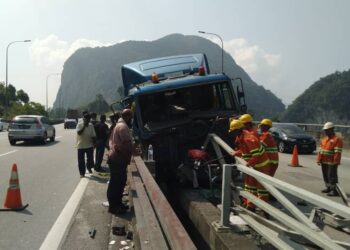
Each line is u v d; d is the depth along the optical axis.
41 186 11.53
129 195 9.23
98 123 14.01
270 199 9.31
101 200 9.70
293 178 13.80
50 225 7.63
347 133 26.53
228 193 5.76
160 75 11.88
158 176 9.67
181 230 4.26
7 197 8.87
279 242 4.50
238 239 5.35
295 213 4.21
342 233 7.14
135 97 9.92
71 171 14.52
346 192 11.59
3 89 110.81
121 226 7.23
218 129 9.43
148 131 9.62
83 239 6.84
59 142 29.16
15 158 18.58
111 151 8.46
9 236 6.98
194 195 8.05
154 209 5.59
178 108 9.72
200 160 8.63
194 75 10.78
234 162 9.15
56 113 150.00
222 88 10.24
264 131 8.74
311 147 23.00
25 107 73.69
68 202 9.49
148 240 4.59
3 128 49.41
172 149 9.48
